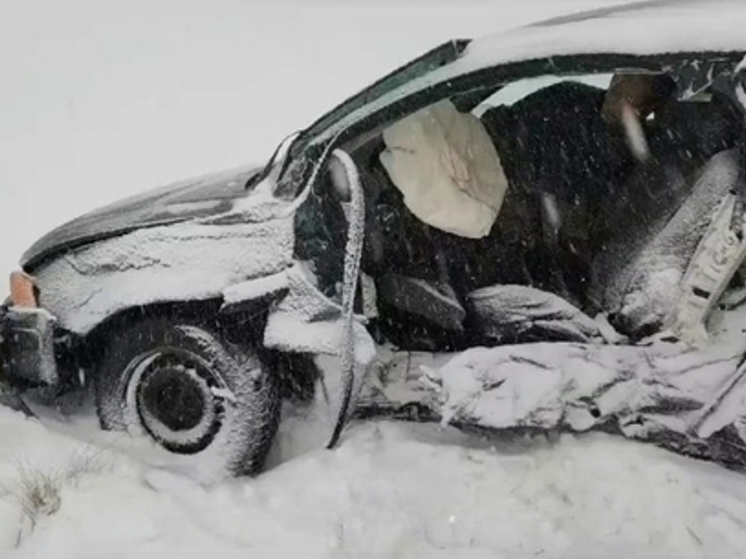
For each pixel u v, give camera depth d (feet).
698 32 11.58
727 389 11.76
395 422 14.03
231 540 11.88
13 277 14.58
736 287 12.94
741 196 12.29
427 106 12.82
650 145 14.15
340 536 11.82
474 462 13.08
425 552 11.57
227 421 13.42
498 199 14.58
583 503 12.12
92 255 14.08
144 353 13.76
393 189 14.79
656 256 13.21
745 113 11.71
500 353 12.95
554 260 14.74
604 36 12.03
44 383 14.43
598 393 12.43
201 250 13.48
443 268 14.83
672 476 12.10
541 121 15.23
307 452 13.82
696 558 11.17
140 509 12.34
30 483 12.58
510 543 11.66
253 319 13.30
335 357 13.73
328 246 13.39
